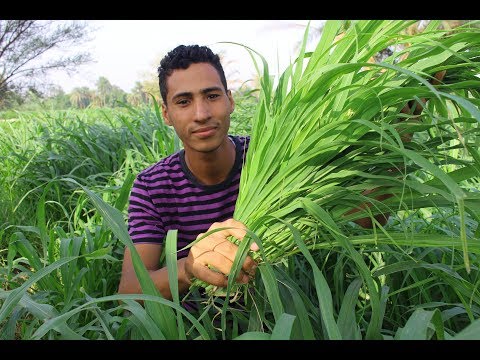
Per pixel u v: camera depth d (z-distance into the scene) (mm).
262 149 1334
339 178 1324
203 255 1285
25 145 4879
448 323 1753
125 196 2109
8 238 3031
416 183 1131
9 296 1174
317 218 1209
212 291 1375
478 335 839
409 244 1225
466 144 1160
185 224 1761
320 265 2055
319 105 1196
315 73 1128
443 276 1372
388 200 1293
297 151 1297
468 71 1354
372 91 1135
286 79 1407
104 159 4203
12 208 3289
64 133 4590
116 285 2141
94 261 2082
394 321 1790
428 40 1107
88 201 3254
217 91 1481
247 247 1257
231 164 1725
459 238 1168
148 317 1133
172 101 1498
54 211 3479
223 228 1229
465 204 1175
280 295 1430
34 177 3830
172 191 1735
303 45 1333
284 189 1350
